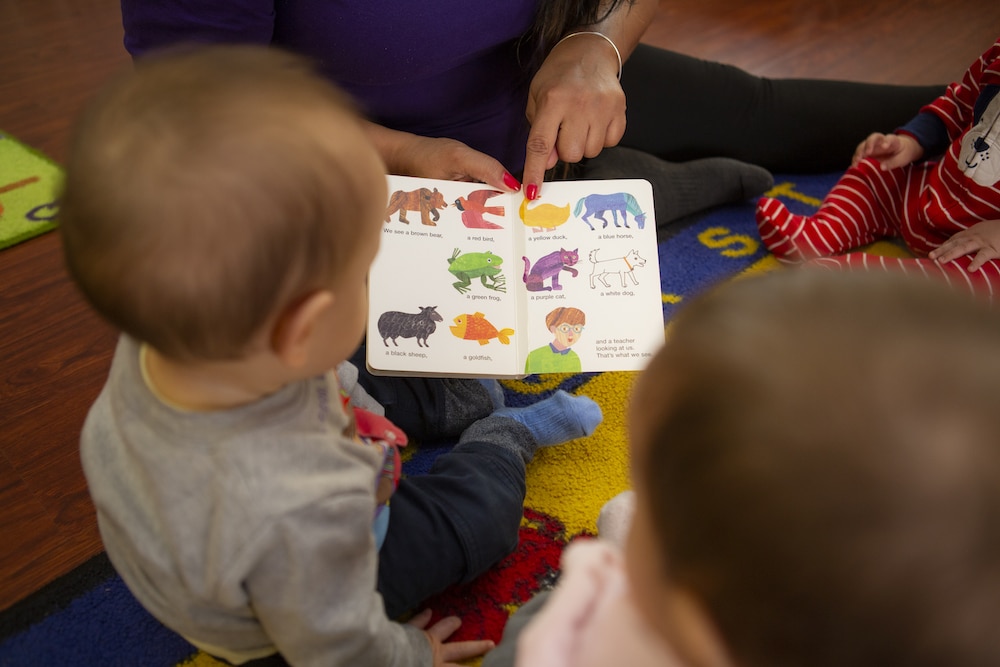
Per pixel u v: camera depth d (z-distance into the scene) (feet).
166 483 1.89
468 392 3.52
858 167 4.70
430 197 3.24
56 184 1.69
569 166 4.38
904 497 0.95
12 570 3.13
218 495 1.85
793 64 6.20
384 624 2.30
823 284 1.13
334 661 2.16
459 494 2.92
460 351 3.03
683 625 1.26
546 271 3.19
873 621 0.99
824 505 0.98
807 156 5.18
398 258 3.11
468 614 3.03
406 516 2.78
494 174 3.30
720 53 6.31
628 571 1.43
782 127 5.04
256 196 1.54
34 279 4.36
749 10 6.88
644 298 3.17
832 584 1.00
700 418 1.09
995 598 0.94
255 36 3.16
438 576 2.84
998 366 0.98
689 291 4.35
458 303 3.09
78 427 3.65
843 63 6.21
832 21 6.74
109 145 1.55
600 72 3.49
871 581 0.97
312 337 1.86
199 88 1.60
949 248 4.12
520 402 3.82
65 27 6.59
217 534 1.86
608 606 1.56
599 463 3.53
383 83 3.61
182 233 1.53
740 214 4.96
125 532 2.04
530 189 3.27
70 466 3.48
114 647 2.92
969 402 0.96
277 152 1.56
